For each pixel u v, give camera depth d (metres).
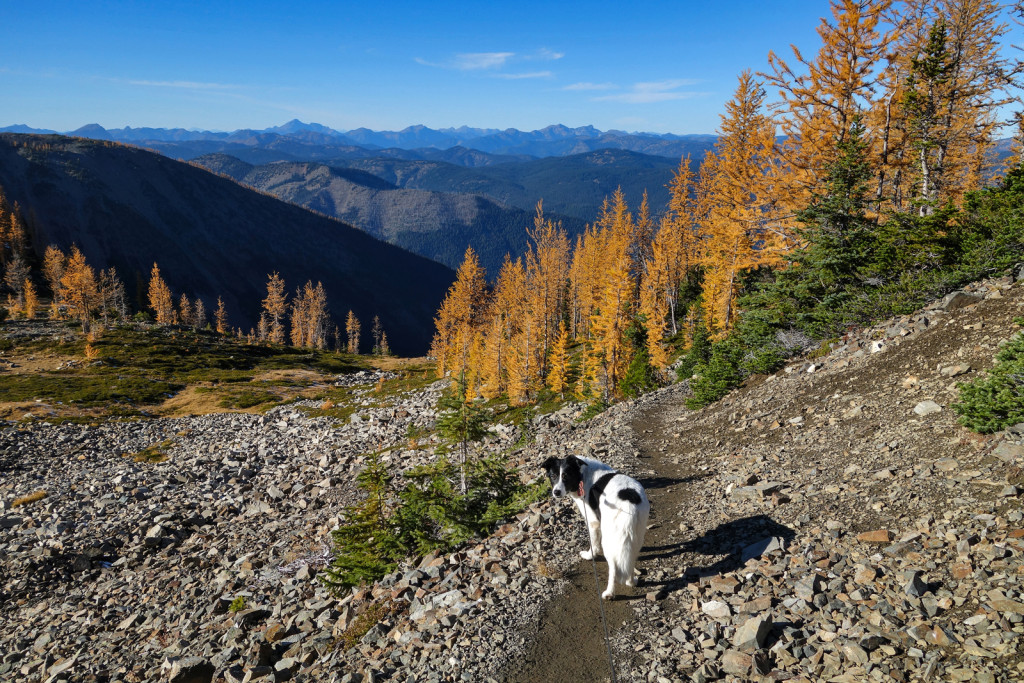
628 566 6.30
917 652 4.64
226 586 13.84
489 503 10.96
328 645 7.66
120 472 32.66
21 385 68.88
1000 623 4.64
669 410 20.50
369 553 10.48
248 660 7.92
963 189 23.61
